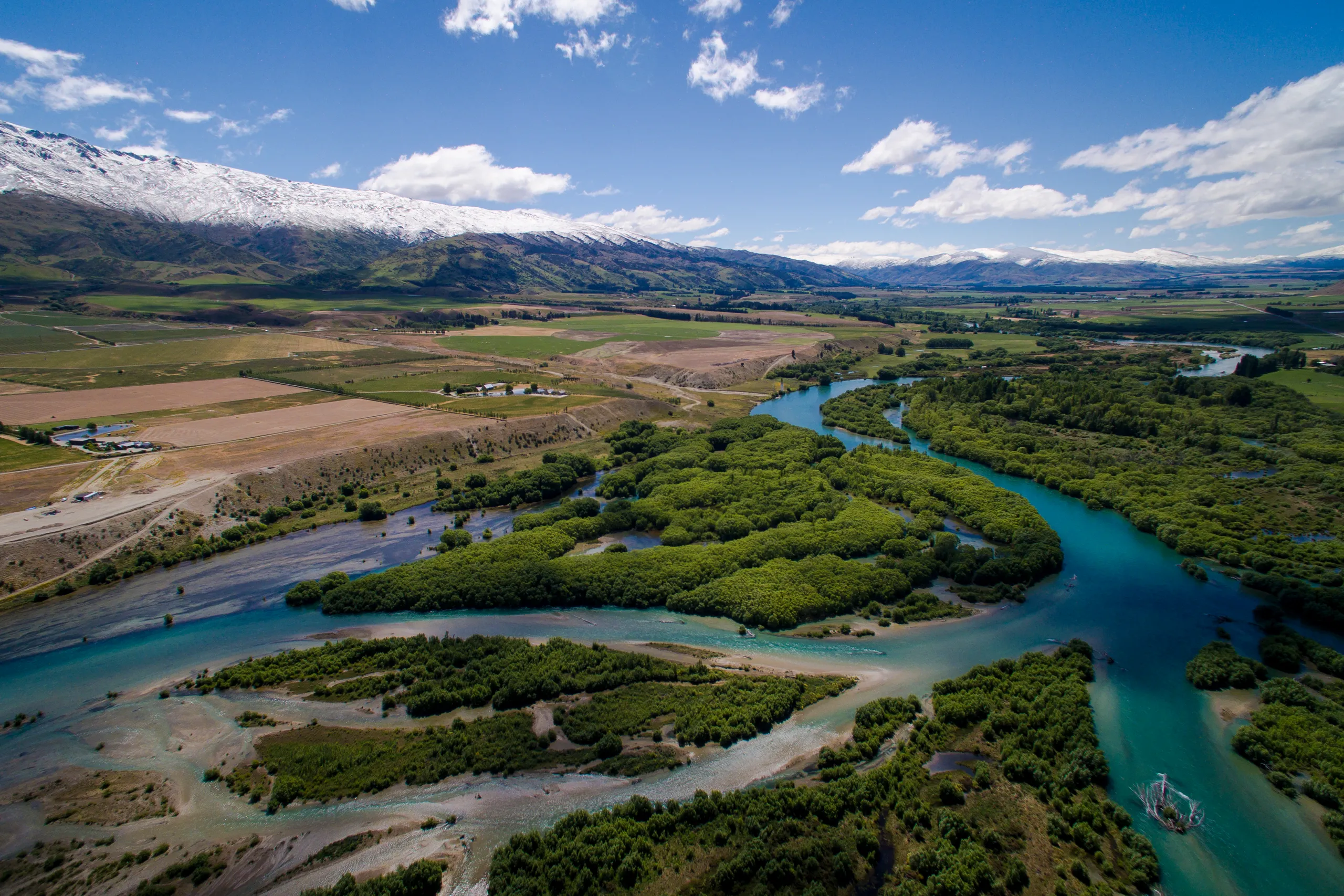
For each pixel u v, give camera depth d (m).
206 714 80.12
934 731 73.75
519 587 108.00
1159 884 55.75
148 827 62.97
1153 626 98.25
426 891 55.31
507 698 80.44
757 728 75.88
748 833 60.53
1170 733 75.19
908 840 60.12
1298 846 59.94
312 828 62.81
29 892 55.75
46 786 68.50
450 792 67.25
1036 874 56.25
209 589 113.31
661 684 84.25
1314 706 76.06
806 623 100.06
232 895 55.47
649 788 67.50
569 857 57.66
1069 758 69.25
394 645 93.75
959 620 100.19
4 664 91.94
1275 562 111.50
